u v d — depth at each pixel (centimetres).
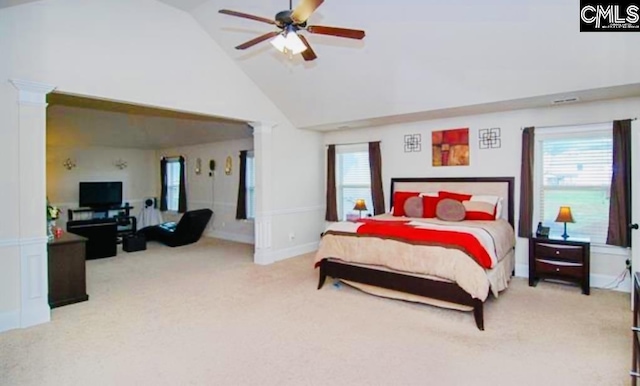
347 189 662
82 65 363
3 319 317
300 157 631
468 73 390
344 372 246
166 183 948
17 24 321
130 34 399
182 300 395
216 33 464
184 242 730
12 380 238
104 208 851
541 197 462
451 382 233
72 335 307
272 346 285
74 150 829
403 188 572
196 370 250
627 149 393
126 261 587
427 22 346
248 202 758
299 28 280
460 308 336
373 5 347
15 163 321
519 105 441
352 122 571
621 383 228
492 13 316
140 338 300
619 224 398
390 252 368
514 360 260
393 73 427
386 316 344
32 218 331
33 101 330
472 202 470
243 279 476
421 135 559
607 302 372
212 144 831
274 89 536
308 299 394
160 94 427
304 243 646
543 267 418
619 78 337
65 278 382
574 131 433
